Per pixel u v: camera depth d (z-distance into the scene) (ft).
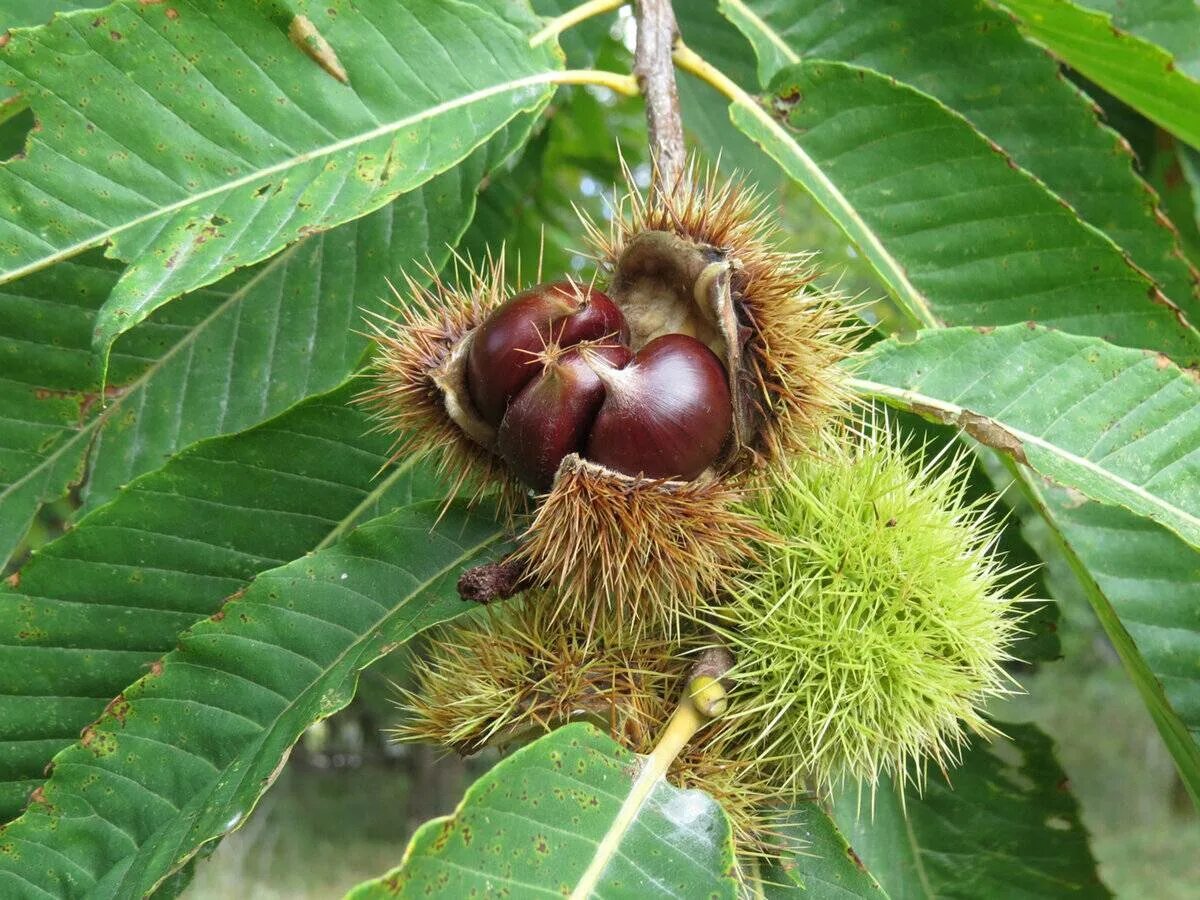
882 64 1.06
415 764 5.24
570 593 0.73
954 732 0.85
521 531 0.82
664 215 0.81
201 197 0.76
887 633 0.76
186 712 0.79
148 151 0.76
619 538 0.71
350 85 0.79
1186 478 0.82
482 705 0.76
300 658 0.80
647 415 0.72
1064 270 0.92
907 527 0.78
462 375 0.79
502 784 0.62
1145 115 1.09
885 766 0.80
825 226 2.72
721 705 0.72
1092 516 0.98
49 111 0.75
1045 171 1.06
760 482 0.78
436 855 0.58
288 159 0.78
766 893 0.77
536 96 0.83
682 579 0.72
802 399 0.77
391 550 0.83
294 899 4.36
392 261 1.00
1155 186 1.25
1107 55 1.03
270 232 0.75
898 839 1.16
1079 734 4.98
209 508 0.90
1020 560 1.07
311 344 1.00
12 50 0.75
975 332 0.88
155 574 0.89
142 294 0.73
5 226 0.74
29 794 0.86
